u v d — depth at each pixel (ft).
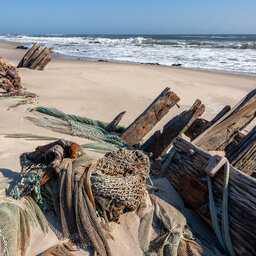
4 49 121.60
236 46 137.28
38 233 9.61
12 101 27.50
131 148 19.52
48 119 22.33
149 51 127.34
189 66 77.20
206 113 32.37
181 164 13.50
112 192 10.21
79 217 9.81
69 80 46.62
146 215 11.09
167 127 18.88
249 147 13.28
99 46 165.89
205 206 11.41
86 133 20.53
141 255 9.43
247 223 9.83
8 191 10.85
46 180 10.95
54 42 212.64
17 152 15.61
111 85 44.68
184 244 10.00
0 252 8.29
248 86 49.42
